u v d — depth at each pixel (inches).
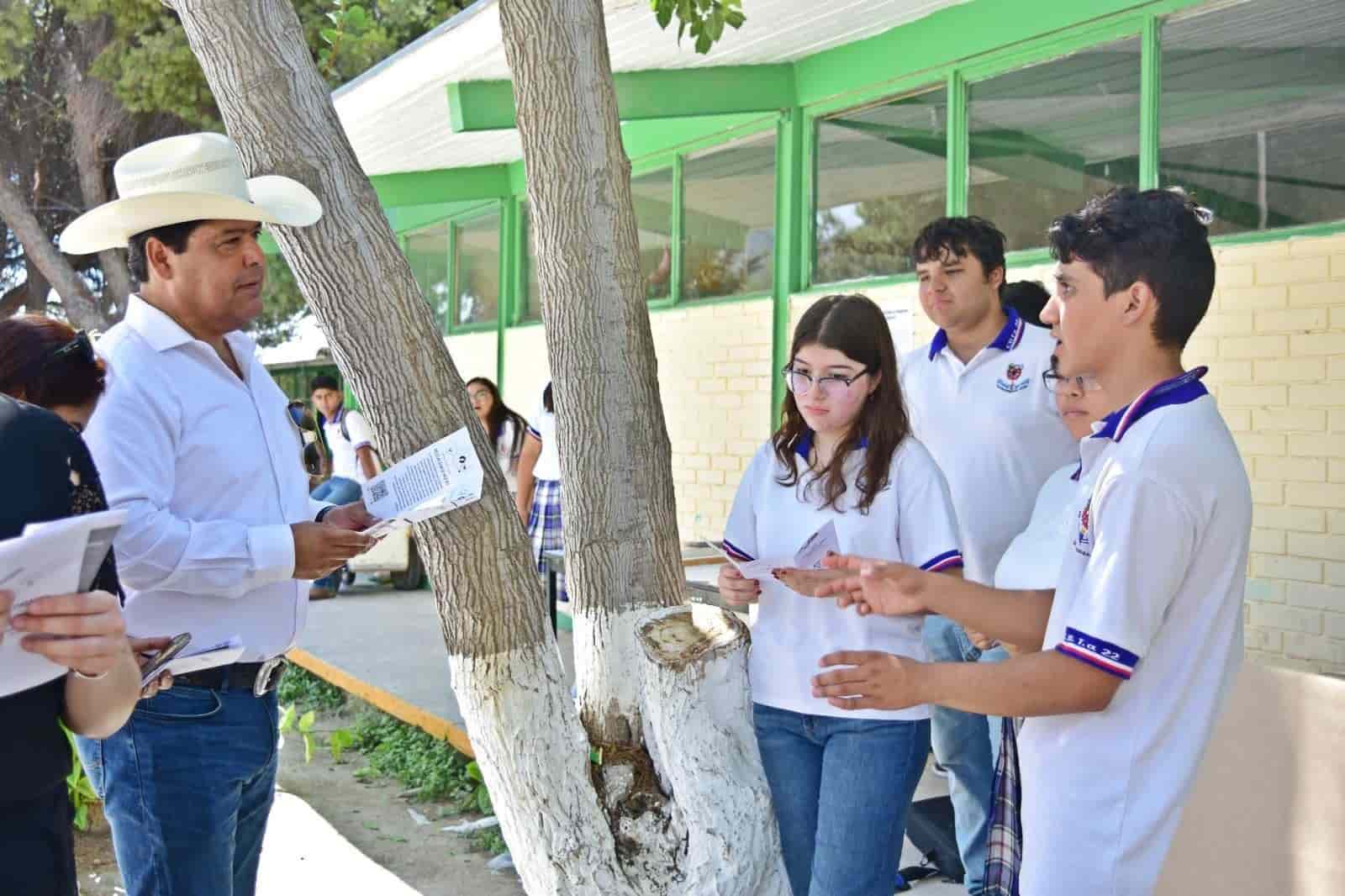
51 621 64.7
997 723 141.7
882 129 245.4
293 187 114.9
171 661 91.0
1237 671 76.0
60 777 74.4
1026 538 106.2
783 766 112.7
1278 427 177.0
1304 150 174.4
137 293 109.5
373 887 182.9
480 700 124.0
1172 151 191.6
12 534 69.6
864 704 77.3
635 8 212.8
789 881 120.3
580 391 135.0
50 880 74.5
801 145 264.8
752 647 116.6
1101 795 76.2
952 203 228.1
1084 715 77.2
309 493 120.0
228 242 107.0
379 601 390.9
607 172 135.0
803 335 110.7
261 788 116.0
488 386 331.6
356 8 176.9
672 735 119.3
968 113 225.3
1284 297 176.1
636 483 136.2
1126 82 198.5
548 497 285.9
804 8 222.8
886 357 110.0
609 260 135.0
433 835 204.8
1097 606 73.8
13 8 649.6
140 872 104.7
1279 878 72.1
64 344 99.1
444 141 331.6
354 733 264.1
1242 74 181.8
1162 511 72.9
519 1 132.6
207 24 117.5
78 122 684.7
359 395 123.7
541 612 126.5
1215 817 74.9
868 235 250.1
